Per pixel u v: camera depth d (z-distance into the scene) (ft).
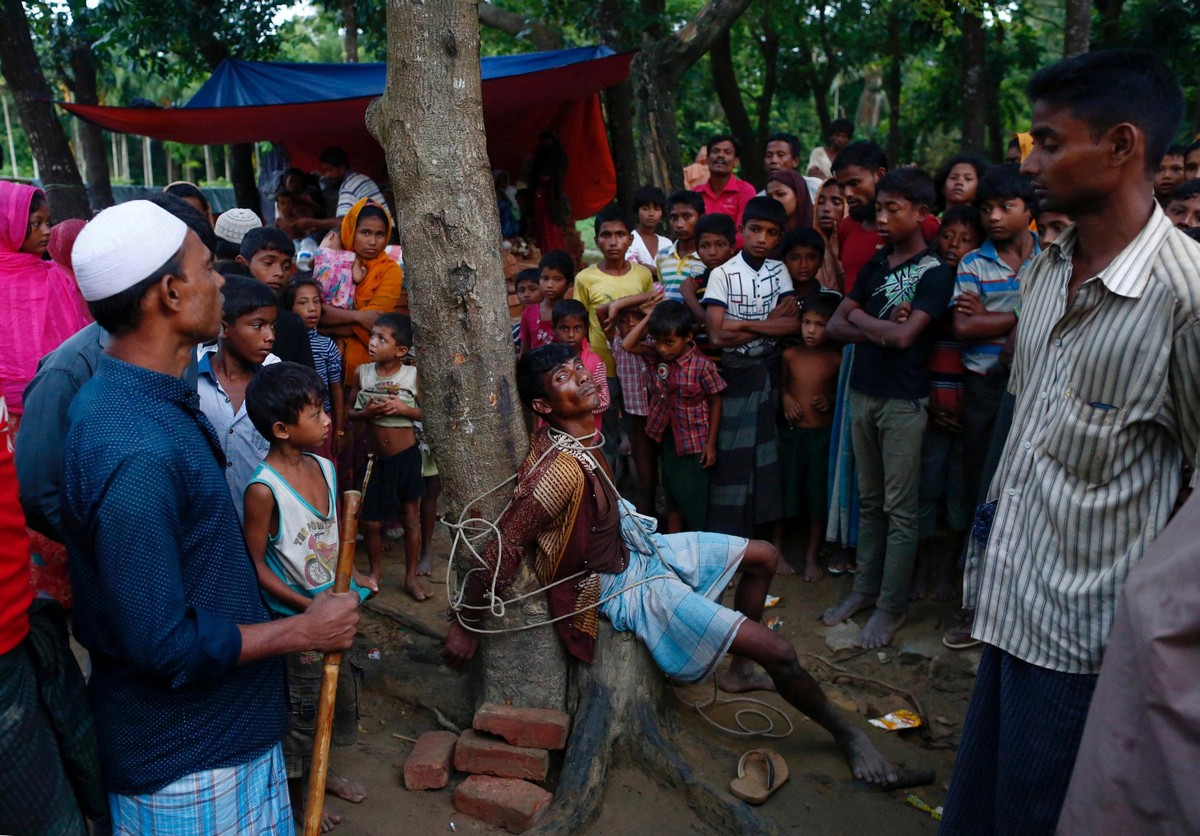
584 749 9.89
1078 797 5.43
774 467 15.06
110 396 6.23
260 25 33.60
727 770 10.51
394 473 14.56
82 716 6.40
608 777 10.00
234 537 6.81
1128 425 6.51
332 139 31.86
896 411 12.91
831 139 29.68
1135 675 5.11
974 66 37.01
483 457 10.06
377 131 9.95
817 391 15.16
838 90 87.76
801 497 15.72
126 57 37.11
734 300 14.92
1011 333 13.01
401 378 14.44
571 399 10.23
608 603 10.62
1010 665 7.45
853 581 15.30
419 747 10.46
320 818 7.70
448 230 9.57
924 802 10.25
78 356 8.09
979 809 7.99
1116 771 5.17
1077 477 6.85
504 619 10.44
